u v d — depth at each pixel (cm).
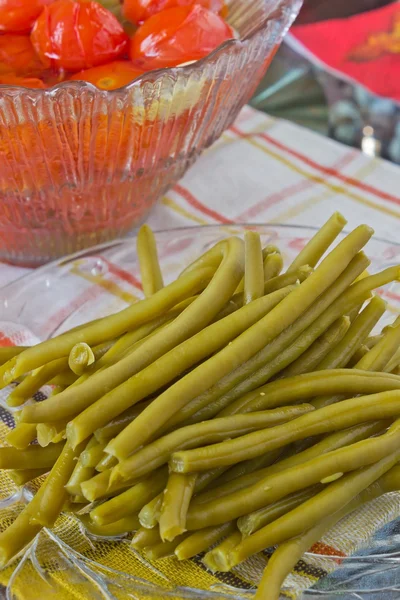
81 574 35
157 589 35
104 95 42
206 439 34
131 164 47
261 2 54
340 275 38
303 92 82
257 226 48
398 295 45
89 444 35
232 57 46
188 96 45
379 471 35
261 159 61
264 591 32
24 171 46
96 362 37
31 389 37
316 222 56
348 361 38
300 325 37
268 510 34
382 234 55
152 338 36
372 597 35
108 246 48
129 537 37
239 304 38
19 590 35
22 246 51
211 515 33
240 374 35
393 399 36
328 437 35
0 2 46
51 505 35
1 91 42
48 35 46
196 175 60
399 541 37
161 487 34
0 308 45
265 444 34
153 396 35
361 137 78
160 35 47
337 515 35
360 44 83
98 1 51
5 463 36
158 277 43
